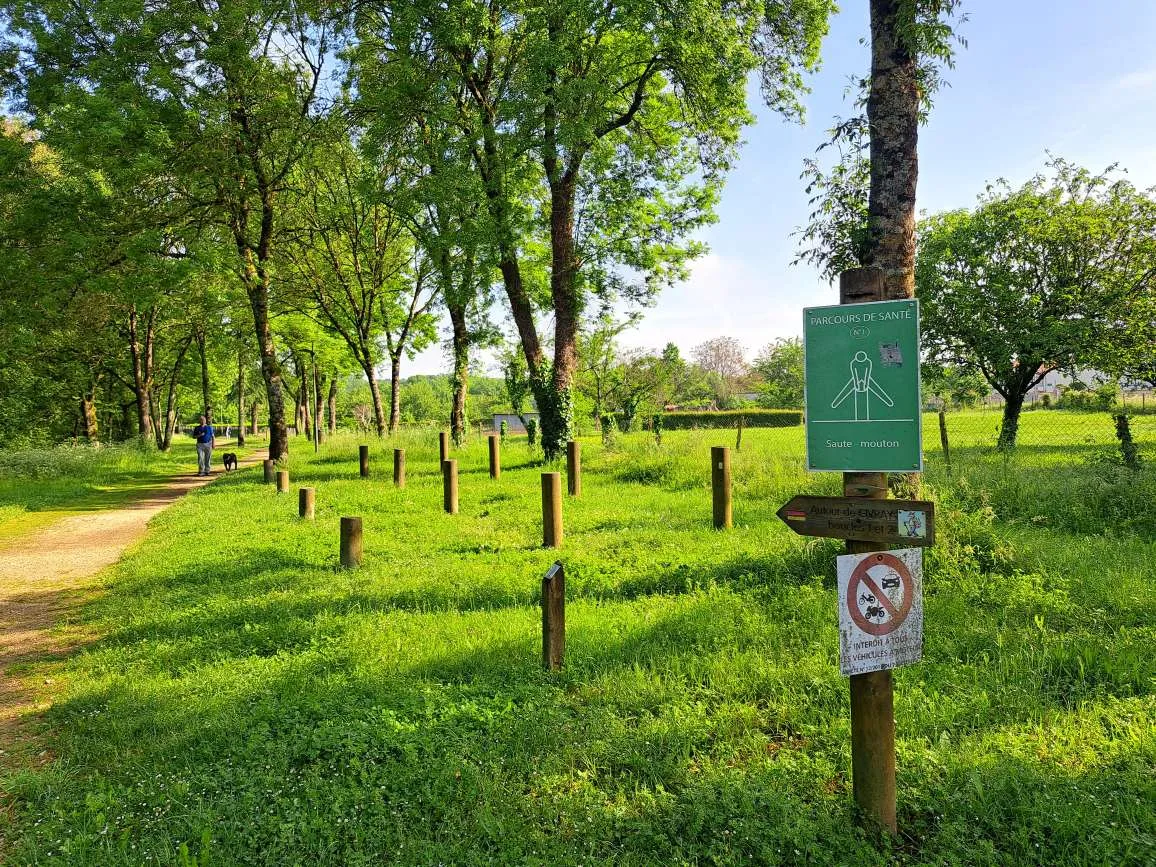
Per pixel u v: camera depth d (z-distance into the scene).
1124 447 10.67
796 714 4.24
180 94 19.00
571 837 3.29
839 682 4.55
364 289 30.78
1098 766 3.53
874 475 3.13
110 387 43.38
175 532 12.19
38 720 5.00
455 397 26.06
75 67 18.92
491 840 3.31
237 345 35.12
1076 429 22.78
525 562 8.38
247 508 14.43
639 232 20.77
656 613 6.18
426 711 4.54
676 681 4.79
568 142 16.66
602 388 46.09
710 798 3.43
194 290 24.17
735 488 12.48
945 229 20.08
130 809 3.69
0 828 3.62
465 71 19.34
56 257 18.61
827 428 3.18
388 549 9.56
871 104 6.92
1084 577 6.37
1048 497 9.43
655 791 3.62
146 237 18.44
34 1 18.45
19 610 7.97
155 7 19.34
